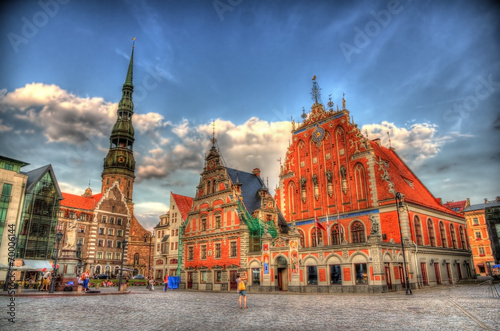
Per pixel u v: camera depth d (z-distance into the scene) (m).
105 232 91.75
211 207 54.44
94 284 64.69
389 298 27.73
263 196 53.44
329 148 54.75
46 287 41.34
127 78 122.31
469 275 57.28
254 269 46.06
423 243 46.84
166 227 87.31
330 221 52.06
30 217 64.19
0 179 57.19
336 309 20.66
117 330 14.12
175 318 17.75
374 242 35.16
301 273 40.47
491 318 15.51
